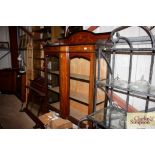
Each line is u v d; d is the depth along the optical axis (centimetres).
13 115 368
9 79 543
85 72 246
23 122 331
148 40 170
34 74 427
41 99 324
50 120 245
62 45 232
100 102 219
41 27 389
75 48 214
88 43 193
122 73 201
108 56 187
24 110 389
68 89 241
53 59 300
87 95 247
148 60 173
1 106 429
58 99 318
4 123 327
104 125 167
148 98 161
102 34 196
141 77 181
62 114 256
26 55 488
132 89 154
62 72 242
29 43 447
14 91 546
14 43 574
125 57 195
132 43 185
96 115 184
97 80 180
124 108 201
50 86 312
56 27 322
